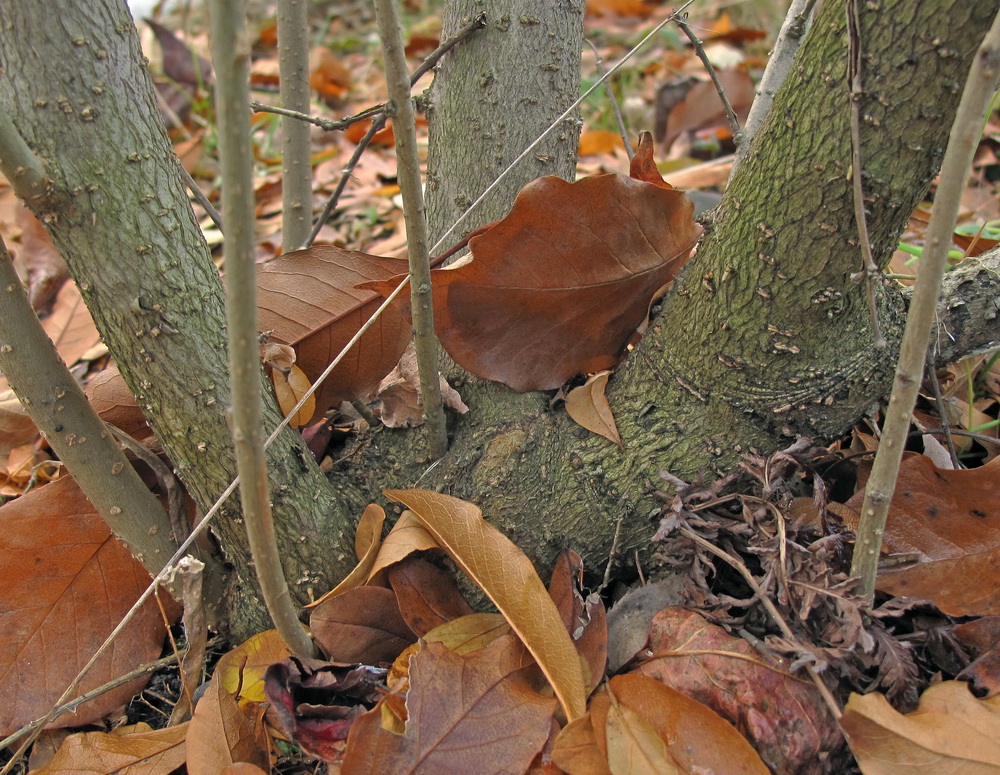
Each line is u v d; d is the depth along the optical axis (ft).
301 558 1.07
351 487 1.18
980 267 1.09
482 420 1.18
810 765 0.86
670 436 1.09
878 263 0.96
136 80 0.92
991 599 0.99
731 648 0.90
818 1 1.27
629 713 0.89
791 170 0.91
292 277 1.11
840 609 0.88
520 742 0.86
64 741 0.99
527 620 0.94
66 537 1.12
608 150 2.60
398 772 0.83
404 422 1.20
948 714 0.85
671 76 3.34
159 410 1.00
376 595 1.03
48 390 0.98
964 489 1.04
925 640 0.96
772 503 0.98
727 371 1.04
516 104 1.22
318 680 0.95
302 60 1.49
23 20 0.84
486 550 0.99
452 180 1.27
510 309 1.07
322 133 3.03
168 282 0.95
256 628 1.11
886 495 0.84
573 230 1.02
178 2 4.65
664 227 1.07
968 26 0.80
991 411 1.40
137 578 1.14
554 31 1.22
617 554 1.13
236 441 0.72
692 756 0.84
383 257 1.12
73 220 0.90
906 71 0.83
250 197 0.65
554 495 1.13
